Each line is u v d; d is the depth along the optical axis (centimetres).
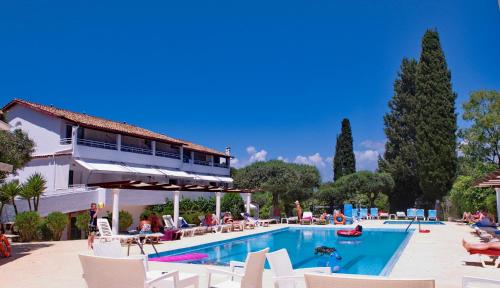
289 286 779
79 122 3259
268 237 2561
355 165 5897
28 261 1392
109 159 3541
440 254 1535
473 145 4212
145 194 3022
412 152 4991
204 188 2756
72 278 1083
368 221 3725
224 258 1673
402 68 5388
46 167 3316
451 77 4481
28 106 3378
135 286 657
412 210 3856
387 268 1249
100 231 1861
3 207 2494
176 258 1562
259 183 4406
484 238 1952
